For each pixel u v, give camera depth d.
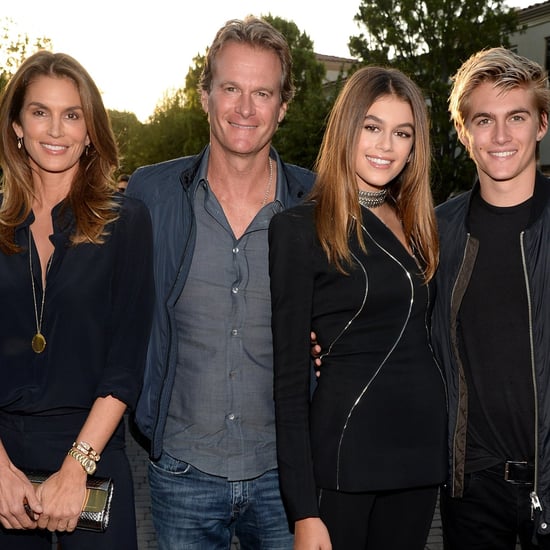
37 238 2.77
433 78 29.94
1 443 2.68
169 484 3.04
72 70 2.74
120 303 2.79
